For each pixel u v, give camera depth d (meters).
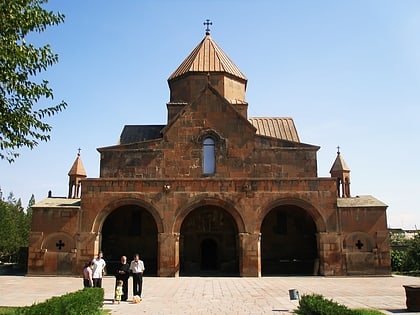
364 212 27.19
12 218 58.41
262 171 28.86
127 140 34.06
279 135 33.62
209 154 29.14
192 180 27.33
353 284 22.30
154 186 27.34
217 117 29.45
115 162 29.23
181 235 30.03
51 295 17.88
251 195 27.17
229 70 34.31
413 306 13.95
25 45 11.85
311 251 30.42
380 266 26.56
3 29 11.27
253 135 29.28
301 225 30.80
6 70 11.33
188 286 21.30
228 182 27.33
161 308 14.52
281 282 23.30
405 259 35.25
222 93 33.41
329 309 10.39
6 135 12.11
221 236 30.16
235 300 16.31
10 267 34.06
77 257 26.70
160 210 27.03
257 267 26.31
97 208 27.25
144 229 30.67
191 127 29.36
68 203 28.36
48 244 27.02
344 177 37.25
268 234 30.59
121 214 30.84
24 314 8.97
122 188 27.38
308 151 29.34
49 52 12.12
